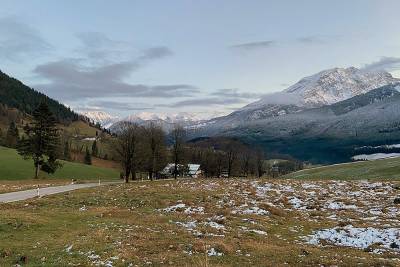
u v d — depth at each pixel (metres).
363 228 34.75
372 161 121.12
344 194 57.94
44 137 109.69
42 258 23.38
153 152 112.12
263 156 180.50
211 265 22.09
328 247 29.61
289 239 31.95
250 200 51.66
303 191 60.75
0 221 33.06
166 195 54.75
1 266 21.86
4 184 85.25
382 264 23.33
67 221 36.16
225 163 154.38
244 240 29.59
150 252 25.05
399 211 44.06
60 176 137.62
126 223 34.91
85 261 22.72
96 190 64.81
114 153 105.94
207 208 45.66
